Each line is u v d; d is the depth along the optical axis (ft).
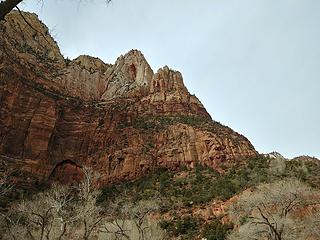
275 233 94.89
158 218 160.97
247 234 104.88
